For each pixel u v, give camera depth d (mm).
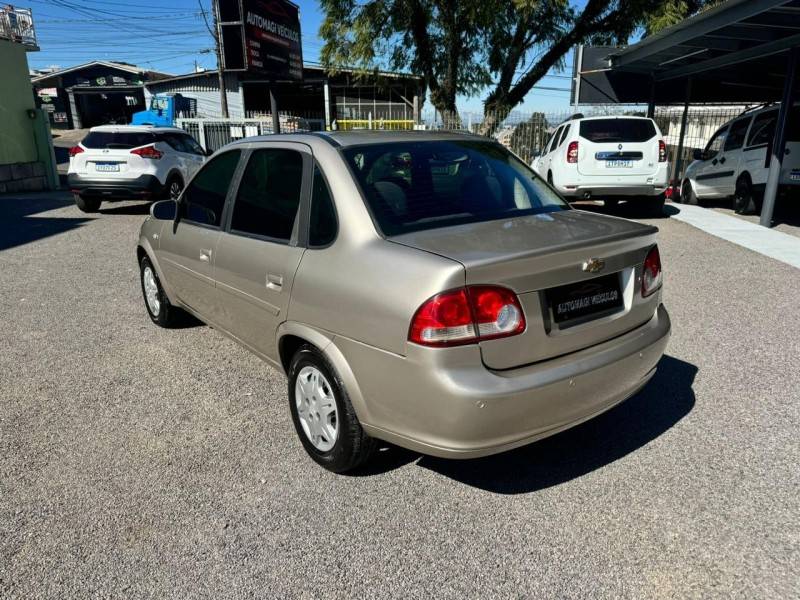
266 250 3426
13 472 3229
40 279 7281
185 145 13562
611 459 3289
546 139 17047
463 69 19172
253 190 3752
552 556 2562
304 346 3160
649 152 10961
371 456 3064
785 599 2320
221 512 2873
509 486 3061
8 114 16375
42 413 3900
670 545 2615
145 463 3305
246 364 4672
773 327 5344
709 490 2996
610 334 2955
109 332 5406
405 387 2594
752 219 11336
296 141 3510
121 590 2402
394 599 2340
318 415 3172
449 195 3227
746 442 3436
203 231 4191
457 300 2455
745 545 2607
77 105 47562
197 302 4512
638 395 4043
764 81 15172
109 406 3988
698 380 4258
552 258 2633
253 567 2518
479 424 2506
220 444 3496
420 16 17922
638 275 3094
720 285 6738
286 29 19500
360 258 2816
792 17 8836
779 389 4102
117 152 11852
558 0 15875
